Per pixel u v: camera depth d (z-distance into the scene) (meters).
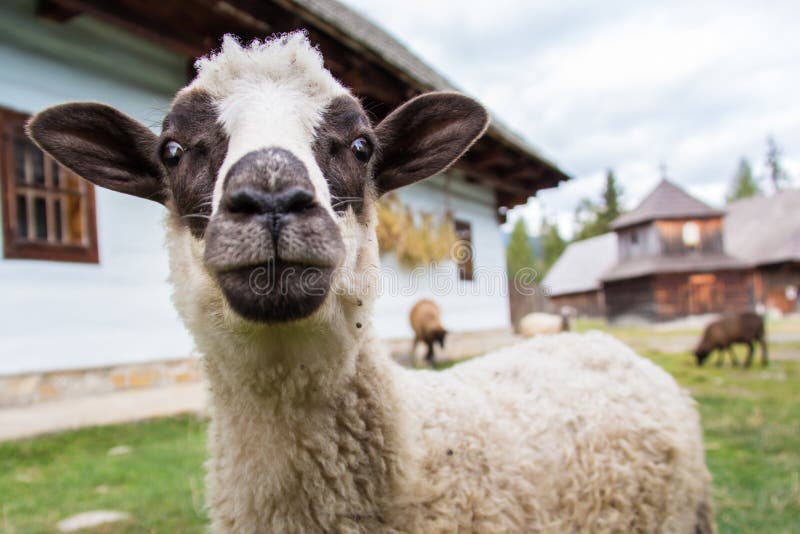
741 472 4.88
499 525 2.04
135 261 7.68
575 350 3.05
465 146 2.42
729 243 47.16
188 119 2.02
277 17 7.25
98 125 2.38
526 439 2.32
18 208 7.58
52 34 7.10
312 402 1.82
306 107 1.96
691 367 13.39
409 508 1.92
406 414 2.03
